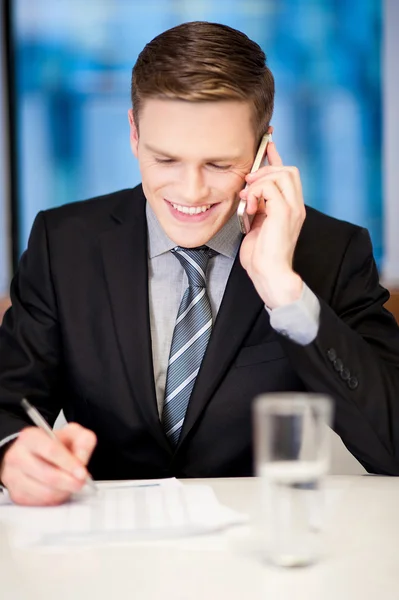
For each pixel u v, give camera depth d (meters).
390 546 1.17
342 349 1.55
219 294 1.75
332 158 4.58
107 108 4.53
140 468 1.72
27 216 4.54
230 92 1.45
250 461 1.71
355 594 1.01
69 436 1.45
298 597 1.00
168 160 1.50
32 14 4.47
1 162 4.52
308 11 4.52
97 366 1.73
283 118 4.57
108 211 1.88
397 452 1.57
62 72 4.50
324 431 1.09
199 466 1.70
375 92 4.56
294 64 4.54
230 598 1.00
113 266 1.77
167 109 1.46
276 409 1.08
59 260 1.81
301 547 1.11
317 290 1.78
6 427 1.54
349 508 1.35
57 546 1.17
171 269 1.76
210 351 1.68
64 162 4.53
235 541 1.19
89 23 4.49
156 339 1.74
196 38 1.46
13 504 1.38
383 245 4.60
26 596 1.01
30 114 4.52
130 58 4.51
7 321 1.84
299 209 1.58
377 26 4.53
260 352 1.70
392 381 1.59
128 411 1.70
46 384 1.78
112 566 1.10
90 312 1.76
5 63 4.47
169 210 1.56
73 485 1.35
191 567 1.10
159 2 4.48
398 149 4.58
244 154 1.53
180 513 1.29
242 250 1.64
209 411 1.68
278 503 1.11
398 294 2.29
